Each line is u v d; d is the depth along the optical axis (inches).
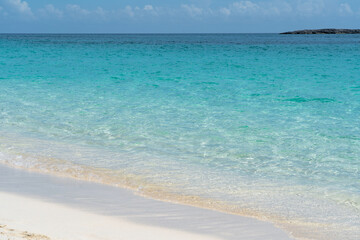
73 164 378.0
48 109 649.0
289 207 284.0
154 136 490.3
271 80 1113.4
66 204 273.4
